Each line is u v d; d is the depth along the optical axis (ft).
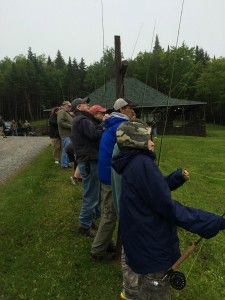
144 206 9.99
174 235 10.17
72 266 16.51
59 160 41.19
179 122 119.96
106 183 15.72
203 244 20.84
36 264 16.65
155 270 9.93
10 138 102.01
